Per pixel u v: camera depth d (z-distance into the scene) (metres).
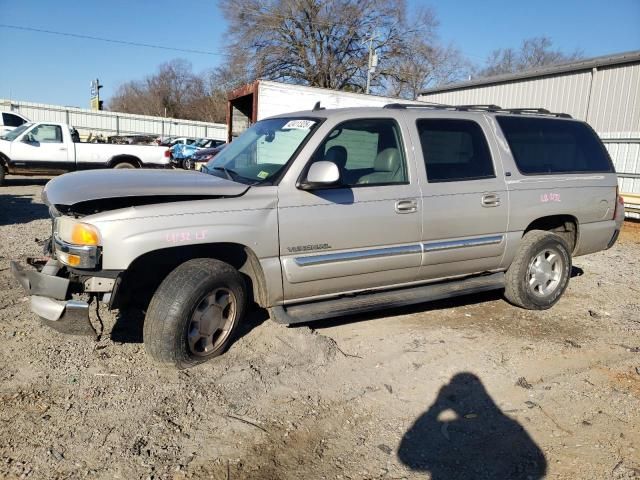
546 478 2.86
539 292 5.43
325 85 43.66
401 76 43.41
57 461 2.81
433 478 2.85
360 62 42.97
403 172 4.50
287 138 4.33
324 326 4.81
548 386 3.88
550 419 3.44
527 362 4.26
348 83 44.16
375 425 3.31
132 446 2.96
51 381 3.61
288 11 41.19
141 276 3.90
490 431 3.29
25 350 4.04
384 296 4.56
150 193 3.59
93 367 3.82
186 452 2.95
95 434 3.05
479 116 5.08
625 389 3.86
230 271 3.86
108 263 3.45
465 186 4.77
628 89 14.84
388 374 3.95
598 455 3.07
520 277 5.24
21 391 3.46
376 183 4.36
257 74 42.84
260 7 41.44
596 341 4.75
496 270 5.23
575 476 2.88
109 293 3.56
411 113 4.67
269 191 3.93
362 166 4.35
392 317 5.13
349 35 42.31
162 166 17.39
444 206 4.63
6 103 32.12
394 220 4.38
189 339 3.76
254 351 4.14
